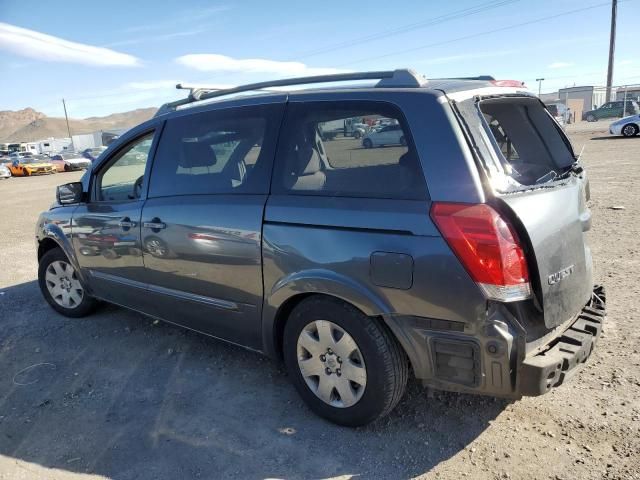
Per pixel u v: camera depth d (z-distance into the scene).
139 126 3.93
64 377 3.69
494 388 2.40
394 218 2.48
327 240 2.67
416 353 2.53
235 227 3.07
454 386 2.50
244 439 2.87
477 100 2.65
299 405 3.18
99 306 4.94
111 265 4.06
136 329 4.48
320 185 2.81
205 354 3.94
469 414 2.97
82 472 2.67
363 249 2.55
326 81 3.05
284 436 2.88
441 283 2.37
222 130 3.31
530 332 2.42
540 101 3.29
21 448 2.88
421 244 2.40
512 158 3.08
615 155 15.37
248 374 3.59
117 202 3.98
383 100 2.66
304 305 2.87
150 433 2.97
